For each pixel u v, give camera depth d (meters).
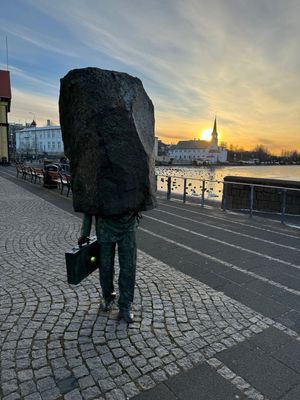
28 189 15.35
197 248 6.28
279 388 2.55
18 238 6.57
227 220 9.30
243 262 5.50
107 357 2.85
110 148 3.00
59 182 14.00
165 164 91.94
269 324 3.49
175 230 7.80
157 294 4.13
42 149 115.44
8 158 43.88
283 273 5.02
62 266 5.01
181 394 2.46
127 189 3.11
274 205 11.18
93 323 3.38
